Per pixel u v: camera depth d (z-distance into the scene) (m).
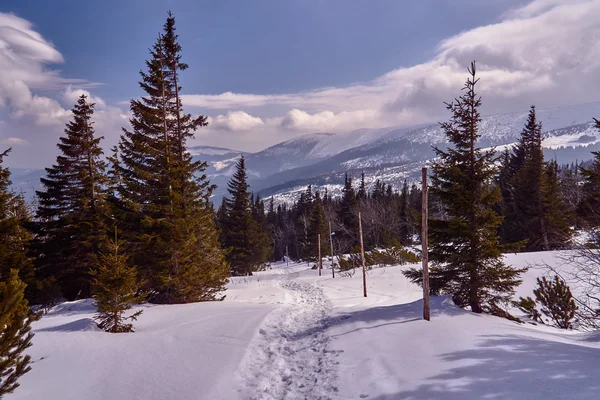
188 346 10.69
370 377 7.79
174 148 23.91
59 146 25.81
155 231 21.25
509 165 47.72
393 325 11.91
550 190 32.53
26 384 7.70
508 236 36.66
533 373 6.62
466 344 9.01
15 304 5.49
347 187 65.31
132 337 11.58
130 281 12.79
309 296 27.62
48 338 11.08
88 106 26.38
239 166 52.16
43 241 27.91
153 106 23.67
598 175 14.49
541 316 15.84
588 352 7.84
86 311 18.27
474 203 14.29
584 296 17.08
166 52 24.09
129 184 21.95
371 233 63.53
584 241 14.88
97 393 7.41
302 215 81.38
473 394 6.10
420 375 7.38
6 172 22.11
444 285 15.27
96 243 25.31
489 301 14.66
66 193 26.28
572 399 5.39
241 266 51.31
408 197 79.69
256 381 8.49
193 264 20.83
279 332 13.63
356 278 35.28
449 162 14.91
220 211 68.50
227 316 15.22
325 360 9.80
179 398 7.21
